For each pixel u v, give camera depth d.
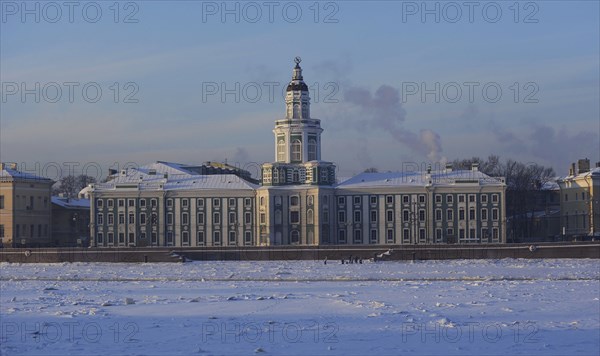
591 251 159.75
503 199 198.50
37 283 126.31
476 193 199.25
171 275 140.25
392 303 87.12
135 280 132.00
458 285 110.69
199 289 110.62
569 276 125.12
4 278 138.38
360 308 82.56
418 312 78.31
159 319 75.94
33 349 60.47
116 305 88.94
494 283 113.56
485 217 198.88
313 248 172.00
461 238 199.38
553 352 57.69
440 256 165.75
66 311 83.00
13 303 92.06
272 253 172.88
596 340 61.94
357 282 120.62
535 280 119.31
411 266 152.62
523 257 162.38
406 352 58.12
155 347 60.88
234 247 173.25
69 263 170.00
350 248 170.62
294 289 108.44
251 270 148.38
